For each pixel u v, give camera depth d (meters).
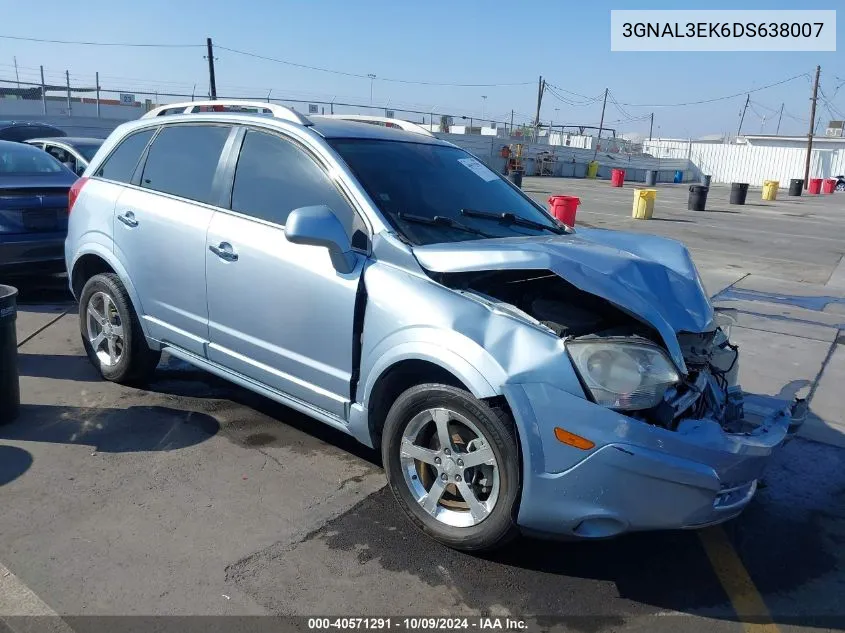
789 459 4.61
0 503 3.55
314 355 3.74
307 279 3.69
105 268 5.18
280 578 3.09
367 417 3.55
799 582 3.32
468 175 4.46
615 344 2.96
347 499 3.77
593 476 2.91
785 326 8.01
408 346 3.25
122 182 4.95
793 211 25.53
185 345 4.47
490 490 3.23
